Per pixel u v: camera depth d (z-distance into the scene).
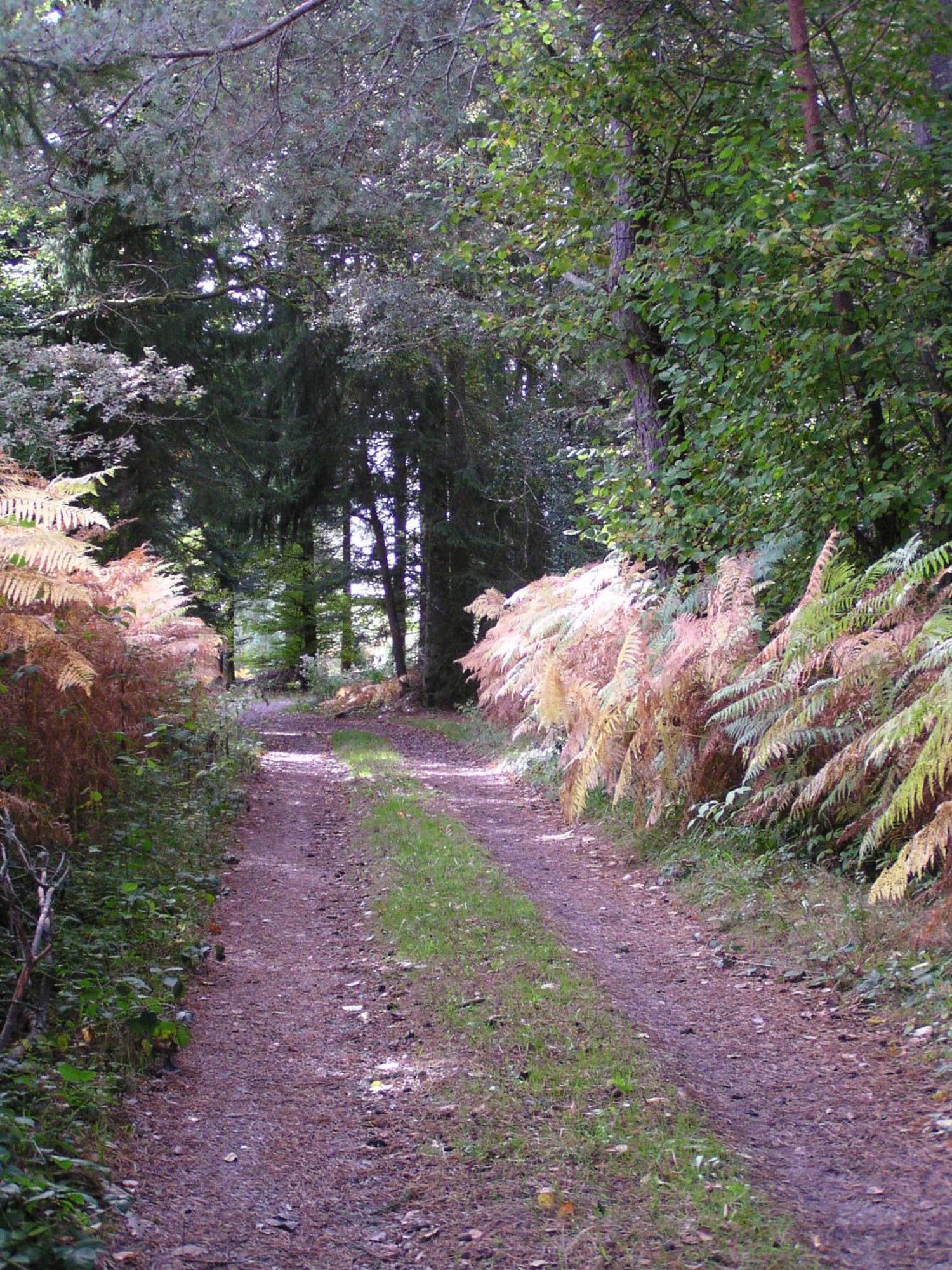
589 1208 3.12
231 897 6.98
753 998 5.05
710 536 9.15
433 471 22.55
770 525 8.32
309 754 16.47
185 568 21.77
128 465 17.06
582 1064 4.11
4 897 4.32
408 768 13.99
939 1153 3.42
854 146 8.43
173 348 17.88
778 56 8.98
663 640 8.37
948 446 7.60
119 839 6.68
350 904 6.88
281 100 10.84
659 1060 4.21
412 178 13.98
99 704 6.70
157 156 10.56
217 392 19.20
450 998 4.90
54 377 12.98
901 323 7.40
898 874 4.84
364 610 32.53
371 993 5.13
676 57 9.56
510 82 9.12
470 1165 3.40
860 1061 4.23
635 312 9.77
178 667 8.95
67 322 16.59
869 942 5.32
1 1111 3.25
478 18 10.88
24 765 5.91
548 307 9.93
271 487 23.88
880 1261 2.83
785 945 5.64
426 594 24.14
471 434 22.03
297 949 5.91
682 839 7.91
